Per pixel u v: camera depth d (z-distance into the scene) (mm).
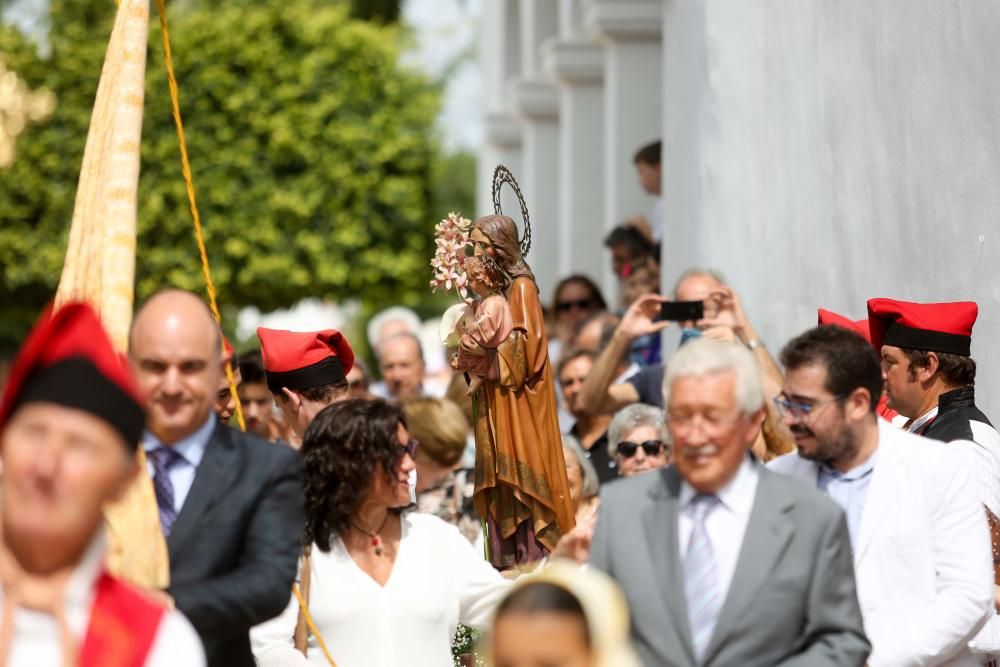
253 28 30312
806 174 11797
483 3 31156
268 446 5617
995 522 6938
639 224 16219
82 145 29438
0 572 3721
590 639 4008
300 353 8164
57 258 29438
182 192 29750
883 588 6105
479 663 7402
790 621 5258
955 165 9523
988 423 7328
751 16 12758
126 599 3852
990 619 6883
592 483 9023
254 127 30203
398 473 6648
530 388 7344
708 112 12844
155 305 5383
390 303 31953
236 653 5574
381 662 6605
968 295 9336
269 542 5422
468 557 6984
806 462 6371
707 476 5285
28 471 3678
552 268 25219
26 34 30031
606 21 19031
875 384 6082
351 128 30719
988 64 9125
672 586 5312
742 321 9555
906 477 6160
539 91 25000
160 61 29859
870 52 10719
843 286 11133
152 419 5379
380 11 44250
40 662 3693
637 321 10422
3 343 35906
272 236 30281
